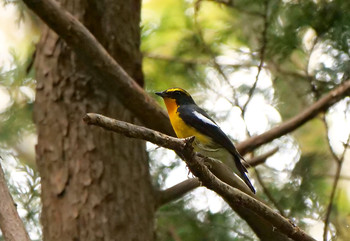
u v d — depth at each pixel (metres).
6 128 12.82
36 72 10.56
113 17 10.69
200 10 13.30
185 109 10.46
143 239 9.88
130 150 10.20
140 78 10.86
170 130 10.30
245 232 11.69
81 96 10.20
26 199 11.45
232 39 13.44
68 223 9.65
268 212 7.57
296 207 11.58
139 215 9.94
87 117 5.85
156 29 13.84
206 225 11.47
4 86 13.10
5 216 6.83
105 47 10.57
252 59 13.13
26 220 11.35
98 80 10.22
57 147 10.02
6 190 7.06
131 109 9.92
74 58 10.32
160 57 13.28
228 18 13.48
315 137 13.06
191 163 6.80
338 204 12.07
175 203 11.69
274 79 13.06
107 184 9.86
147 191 10.23
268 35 12.02
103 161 9.95
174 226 11.46
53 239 9.67
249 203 7.43
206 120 10.33
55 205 9.80
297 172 12.12
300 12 11.81
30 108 12.98
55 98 10.21
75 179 9.84
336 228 11.38
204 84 13.33
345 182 12.86
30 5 8.90
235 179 10.14
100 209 9.71
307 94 12.69
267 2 11.59
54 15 8.98
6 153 12.24
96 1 10.59
